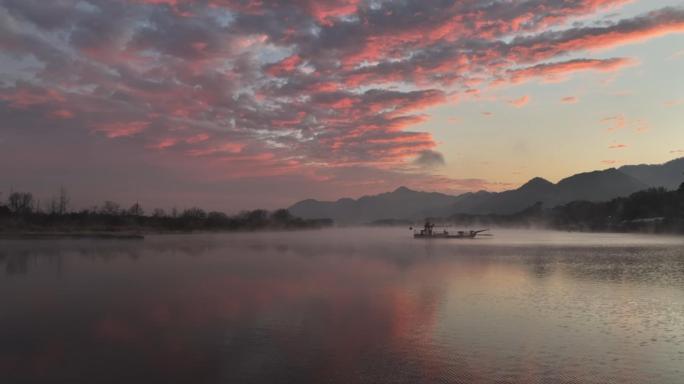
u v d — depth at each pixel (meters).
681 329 20.27
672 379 14.16
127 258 57.16
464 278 37.53
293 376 14.38
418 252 72.94
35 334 19.30
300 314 23.20
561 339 18.59
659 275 39.69
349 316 22.77
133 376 14.38
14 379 14.13
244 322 21.48
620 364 15.55
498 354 16.62
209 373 14.65
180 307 25.00
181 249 76.50
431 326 20.72
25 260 53.25
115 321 21.69
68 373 14.66
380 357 16.25
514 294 29.25
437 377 14.30
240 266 47.78
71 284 34.03
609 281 35.75
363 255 65.44
